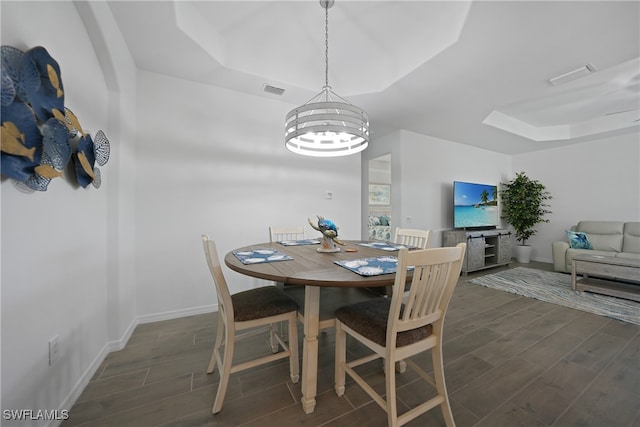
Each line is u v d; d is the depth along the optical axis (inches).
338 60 100.3
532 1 60.2
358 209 134.6
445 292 45.5
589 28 69.2
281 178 113.9
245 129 105.5
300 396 53.4
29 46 40.5
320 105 63.1
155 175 89.4
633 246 144.8
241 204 104.8
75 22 54.6
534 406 50.7
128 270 79.7
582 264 121.6
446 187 175.2
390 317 40.9
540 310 100.7
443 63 85.3
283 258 58.0
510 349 72.1
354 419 47.6
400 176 154.6
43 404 42.7
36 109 39.6
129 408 49.9
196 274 96.3
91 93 61.6
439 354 46.4
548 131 172.7
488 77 93.8
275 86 99.9
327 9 73.7
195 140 96.1
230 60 87.4
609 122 152.8
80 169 53.7
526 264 188.7
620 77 104.5
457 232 160.1
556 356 68.4
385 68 100.4
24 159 37.4
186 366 63.8
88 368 58.4
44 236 43.6
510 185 197.9
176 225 92.9
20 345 37.9
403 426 46.1
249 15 76.4
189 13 72.1
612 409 49.7
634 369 62.5
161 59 82.7
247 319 51.9
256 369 63.2
